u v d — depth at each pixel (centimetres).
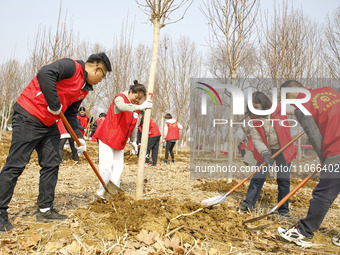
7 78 1402
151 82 368
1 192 263
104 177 369
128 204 335
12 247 230
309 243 264
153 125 815
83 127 953
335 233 308
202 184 537
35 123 271
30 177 529
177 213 310
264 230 303
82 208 341
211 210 329
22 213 312
